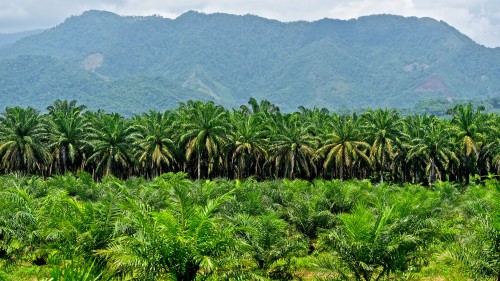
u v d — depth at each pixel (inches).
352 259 647.8
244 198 1256.2
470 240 649.0
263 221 763.4
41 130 2790.4
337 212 1151.6
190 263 556.4
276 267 767.1
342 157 2709.2
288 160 2763.3
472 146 2677.2
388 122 2871.6
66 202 820.6
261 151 2800.2
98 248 701.3
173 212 612.1
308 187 1624.0
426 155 2709.2
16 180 1759.4
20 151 2731.3
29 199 904.9
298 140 2758.4
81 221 724.0
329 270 659.4
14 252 844.6
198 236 554.3
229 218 802.8
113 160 2780.5
